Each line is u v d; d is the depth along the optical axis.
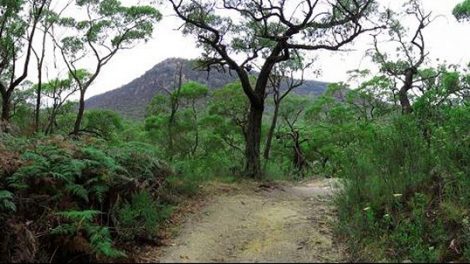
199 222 9.21
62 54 26.38
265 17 15.25
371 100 33.38
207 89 31.36
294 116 36.81
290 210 10.27
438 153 9.27
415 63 25.14
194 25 16.27
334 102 39.12
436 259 7.04
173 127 27.72
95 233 7.22
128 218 8.02
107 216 8.26
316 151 33.66
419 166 9.23
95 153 9.13
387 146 9.72
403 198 8.73
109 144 11.56
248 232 8.52
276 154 34.03
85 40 26.47
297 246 7.66
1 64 21.20
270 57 15.88
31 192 8.04
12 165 8.23
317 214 9.68
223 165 16.48
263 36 15.42
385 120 12.86
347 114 37.53
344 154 11.34
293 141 32.69
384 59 26.03
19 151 9.21
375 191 8.93
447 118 10.59
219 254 7.36
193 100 31.70
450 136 9.68
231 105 29.77
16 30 21.52
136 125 39.12
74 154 9.21
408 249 7.33
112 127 29.86
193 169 13.82
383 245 7.38
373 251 7.23
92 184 8.62
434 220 8.09
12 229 6.93
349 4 15.77
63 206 7.89
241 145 29.86
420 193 8.66
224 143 29.94
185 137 28.52
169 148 24.42
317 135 34.19
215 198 11.48
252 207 10.67
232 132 29.61
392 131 10.21
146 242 7.84
